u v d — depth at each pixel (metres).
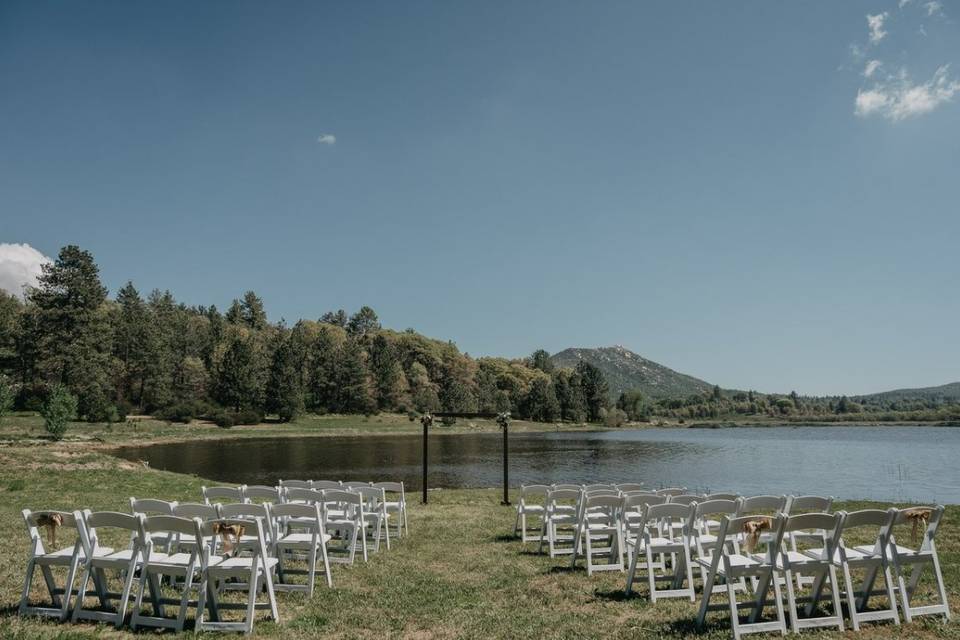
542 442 77.50
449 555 11.07
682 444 74.69
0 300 93.62
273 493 10.00
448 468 42.56
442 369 136.12
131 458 46.81
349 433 88.50
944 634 6.37
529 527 14.54
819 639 6.25
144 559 6.72
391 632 6.57
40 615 6.89
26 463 25.81
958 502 27.08
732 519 6.54
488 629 6.67
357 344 131.12
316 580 9.05
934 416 144.38
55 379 75.81
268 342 127.19
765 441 81.81
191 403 90.69
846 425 139.00
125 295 125.88
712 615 7.22
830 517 6.54
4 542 11.59
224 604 6.85
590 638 6.34
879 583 8.58
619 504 9.37
